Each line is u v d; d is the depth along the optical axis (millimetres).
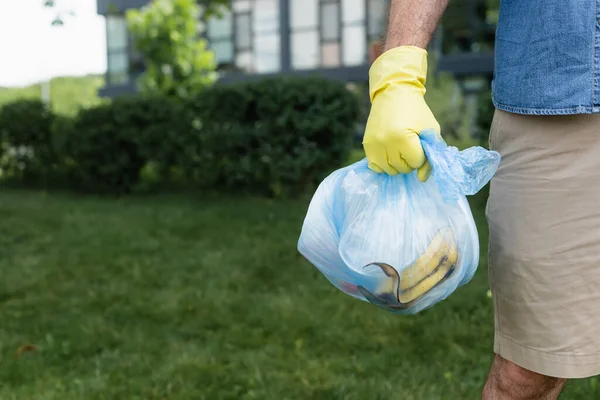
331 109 8430
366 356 3424
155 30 12609
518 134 1549
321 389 3027
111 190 9977
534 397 1647
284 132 8523
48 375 3293
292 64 17609
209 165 9117
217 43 18375
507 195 1573
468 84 15336
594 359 1520
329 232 1474
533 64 1479
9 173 11445
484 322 3809
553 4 1441
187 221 7168
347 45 17109
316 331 3762
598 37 1397
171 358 3447
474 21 15664
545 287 1525
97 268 5328
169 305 4305
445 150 1364
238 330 3832
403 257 1384
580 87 1419
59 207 8555
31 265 5488
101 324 3973
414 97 1378
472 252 1453
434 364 3299
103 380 3178
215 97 8828
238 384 3154
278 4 17594
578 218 1480
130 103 9430
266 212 7637
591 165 1461
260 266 5188
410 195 1412
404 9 1492
